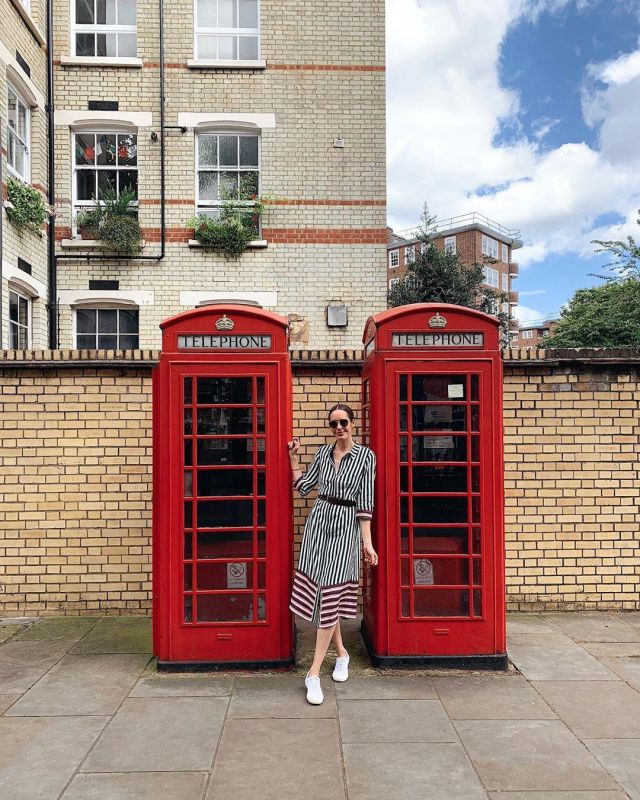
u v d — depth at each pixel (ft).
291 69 38.34
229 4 39.60
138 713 12.89
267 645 15.14
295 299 38.63
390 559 15.12
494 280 206.49
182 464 15.02
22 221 32.30
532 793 10.18
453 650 15.20
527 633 17.56
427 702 13.41
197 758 11.20
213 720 12.60
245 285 38.47
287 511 15.26
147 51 38.06
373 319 15.64
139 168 38.17
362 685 14.28
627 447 19.36
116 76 37.99
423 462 15.24
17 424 19.01
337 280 38.73
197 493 15.14
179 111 38.14
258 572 15.26
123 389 19.11
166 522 15.03
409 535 15.20
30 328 35.45
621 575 19.40
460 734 12.05
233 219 37.52
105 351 18.93
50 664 15.44
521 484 19.38
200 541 15.19
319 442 19.54
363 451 14.33
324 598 13.76
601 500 19.36
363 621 17.69
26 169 35.37
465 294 58.39
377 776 10.64
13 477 19.02
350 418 14.25
